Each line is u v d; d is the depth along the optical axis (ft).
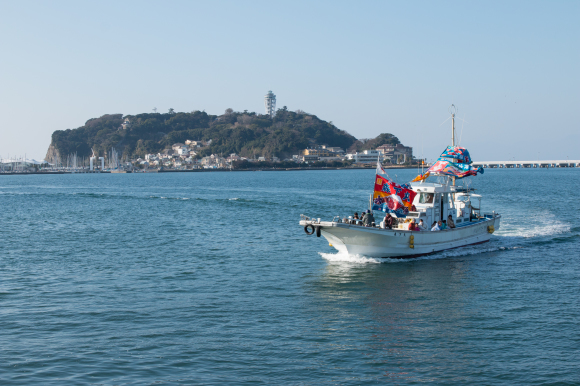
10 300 76.43
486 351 58.65
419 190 112.16
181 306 74.13
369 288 84.23
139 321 67.67
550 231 141.49
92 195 301.22
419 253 106.52
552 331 63.98
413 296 79.71
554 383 51.11
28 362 54.95
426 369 54.54
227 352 58.29
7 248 120.88
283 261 104.83
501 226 152.05
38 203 249.14
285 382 51.55
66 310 71.92
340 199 259.80
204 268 98.43
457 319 69.00
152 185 458.91
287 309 73.41
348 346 60.34
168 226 159.33
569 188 345.92
